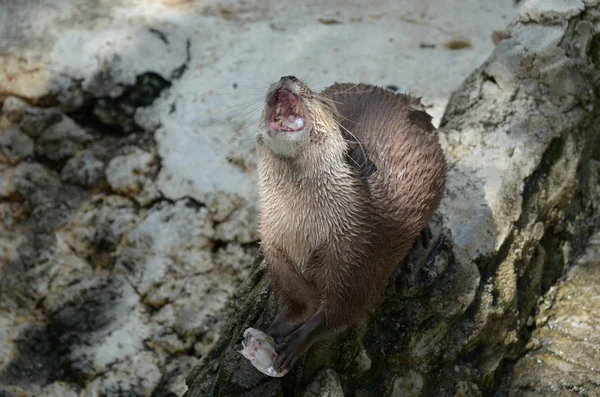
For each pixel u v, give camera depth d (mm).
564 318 6238
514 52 6594
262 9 8391
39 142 7816
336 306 4793
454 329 5582
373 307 5188
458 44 8102
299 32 8125
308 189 4672
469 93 6574
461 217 5746
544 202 6227
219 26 8156
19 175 7805
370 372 5250
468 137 6309
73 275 7582
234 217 7270
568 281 6484
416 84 7668
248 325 5219
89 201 7672
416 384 5422
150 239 7418
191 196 7379
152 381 7285
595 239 6723
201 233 7336
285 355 4648
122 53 7820
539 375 5953
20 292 7637
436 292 5461
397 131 5117
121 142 7723
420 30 8242
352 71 7750
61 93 7777
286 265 4902
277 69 7762
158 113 7680
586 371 5883
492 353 5859
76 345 7461
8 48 7941
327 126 4629
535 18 6703
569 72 6461
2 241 7738
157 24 8102
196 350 7301
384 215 4875
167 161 7500
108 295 7500
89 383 7371
